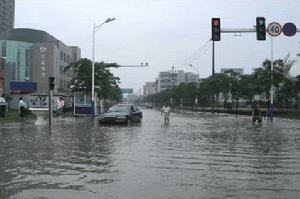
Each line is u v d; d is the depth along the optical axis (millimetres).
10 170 13000
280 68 53000
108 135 25641
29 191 10109
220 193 9953
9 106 67188
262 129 32156
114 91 93188
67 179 11609
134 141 22109
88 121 42062
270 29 34719
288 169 13547
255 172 12945
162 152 17594
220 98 98938
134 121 40281
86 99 54594
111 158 15695
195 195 9734
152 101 187000
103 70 65688
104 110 81875
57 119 45688
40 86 96938
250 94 68312
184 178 11836
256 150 18594
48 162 14609
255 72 57031
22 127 31891
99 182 11211
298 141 22734
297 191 10227
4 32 111062
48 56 97312
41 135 25047
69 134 26031
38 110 43500
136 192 10031
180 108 118875
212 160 15438
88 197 9516
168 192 10039
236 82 73312
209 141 22453
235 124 39125
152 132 28453
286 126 36125
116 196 9625
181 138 24141
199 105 102688
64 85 111625
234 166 14102
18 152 17156
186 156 16438
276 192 10094
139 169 13336
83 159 15375
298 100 65125
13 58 98812
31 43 101562
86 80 62188
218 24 31953
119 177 11938
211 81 77625
